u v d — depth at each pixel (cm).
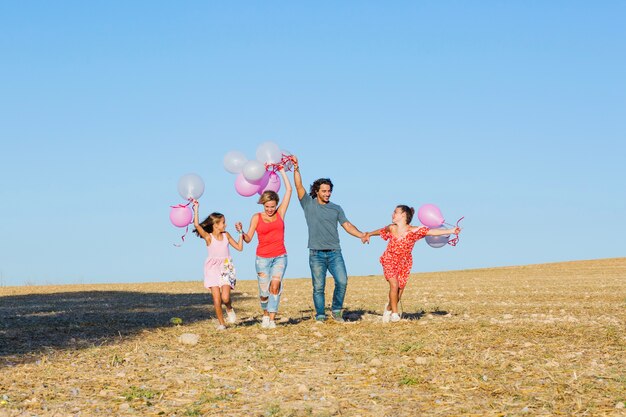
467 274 3108
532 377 773
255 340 1087
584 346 979
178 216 1240
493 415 628
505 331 1123
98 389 753
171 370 848
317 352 959
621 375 779
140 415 648
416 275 3158
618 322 1237
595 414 627
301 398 696
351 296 1941
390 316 1278
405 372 805
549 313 1408
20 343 1084
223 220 1260
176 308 1691
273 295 1236
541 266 3469
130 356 953
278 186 1304
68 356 962
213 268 1258
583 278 2569
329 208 1309
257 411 651
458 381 757
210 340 1097
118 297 2097
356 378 782
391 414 636
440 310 1511
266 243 1239
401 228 1273
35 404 690
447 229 1251
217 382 778
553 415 625
